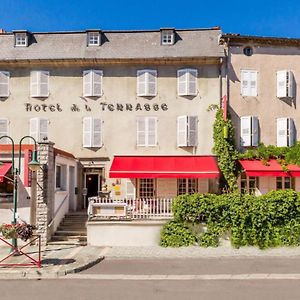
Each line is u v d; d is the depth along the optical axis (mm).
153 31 28328
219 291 12852
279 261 18141
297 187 26781
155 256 19062
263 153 26328
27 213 21328
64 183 25172
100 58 26781
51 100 27203
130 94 27203
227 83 26984
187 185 26422
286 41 27328
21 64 27188
